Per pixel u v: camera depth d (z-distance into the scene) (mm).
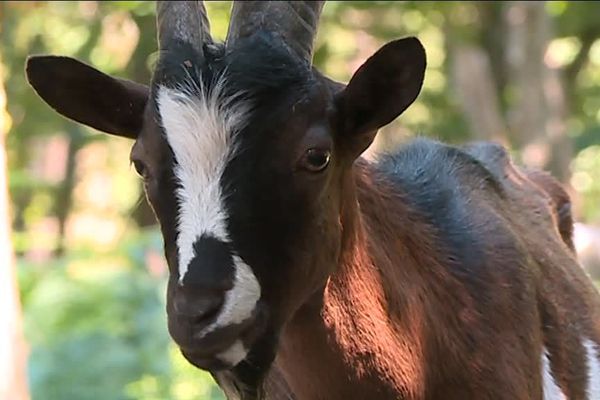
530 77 24703
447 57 29250
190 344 6332
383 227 7789
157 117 6590
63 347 17094
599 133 30328
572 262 9836
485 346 8023
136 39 27891
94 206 41625
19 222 33938
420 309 7789
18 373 11250
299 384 7594
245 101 6477
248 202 6430
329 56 29078
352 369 7461
